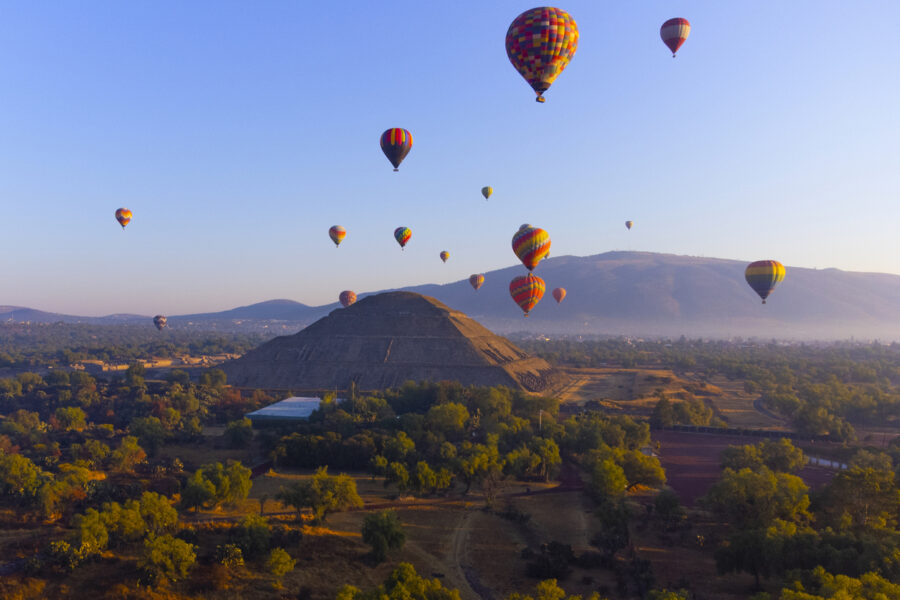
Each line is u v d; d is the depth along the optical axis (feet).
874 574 155.53
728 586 191.93
